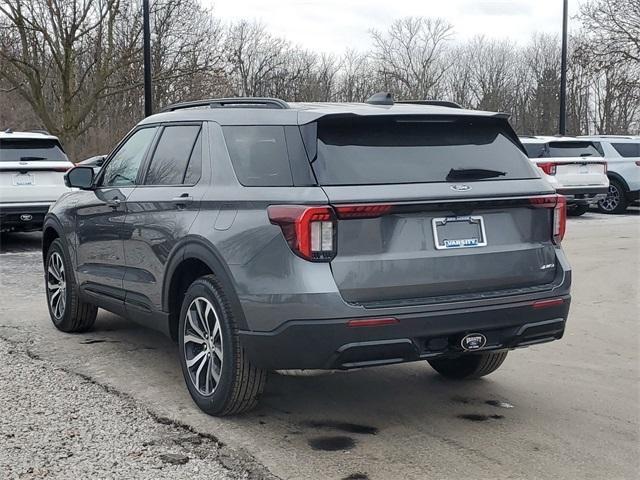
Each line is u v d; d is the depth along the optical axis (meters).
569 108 40.75
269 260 4.25
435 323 4.23
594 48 28.16
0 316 7.62
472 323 4.34
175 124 5.52
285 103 4.81
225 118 5.00
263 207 4.36
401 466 4.16
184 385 5.48
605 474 4.08
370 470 4.10
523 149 5.00
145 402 5.10
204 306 4.83
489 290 4.51
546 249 4.76
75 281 6.69
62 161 12.47
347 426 4.75
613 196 18.94
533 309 4.55
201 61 25.62
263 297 4.25
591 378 5.79
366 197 4.17
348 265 4.14
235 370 4.54
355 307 4.09
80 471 4.03
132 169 5.90
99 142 26.20
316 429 4.69
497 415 4.98
